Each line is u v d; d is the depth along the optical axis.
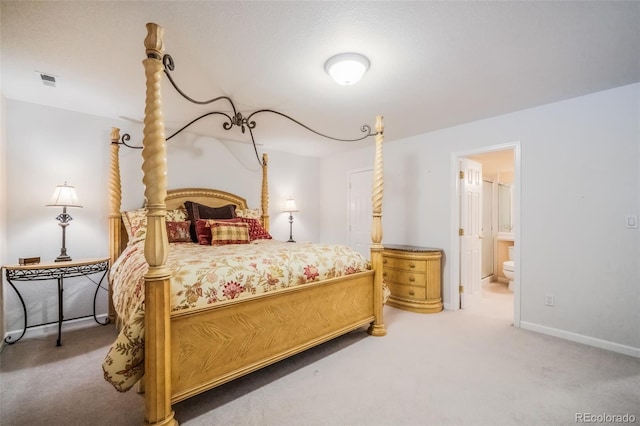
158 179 1.39
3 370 2.05
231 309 1.70
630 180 2.36
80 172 3.03
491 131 3.15
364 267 2.62
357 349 2.39
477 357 2.24
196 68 2.12
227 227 3.07
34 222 2.79
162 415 1.38
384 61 2.02
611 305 2.42
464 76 2.24
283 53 1.93
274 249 2.39
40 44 1.85
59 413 1.60
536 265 2.81
